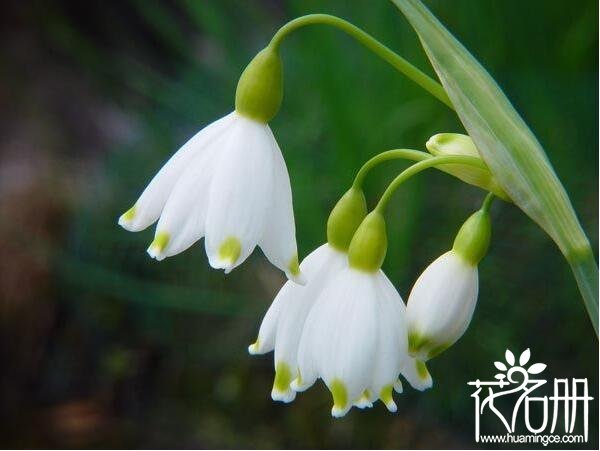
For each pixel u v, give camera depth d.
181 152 0.13
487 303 0.33
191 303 0.36
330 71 0.31
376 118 0.31
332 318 0.13
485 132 0.13
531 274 0.33
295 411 0.36
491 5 0.32
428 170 0.33
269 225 0.12
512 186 0.13
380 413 0.35
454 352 0.33
